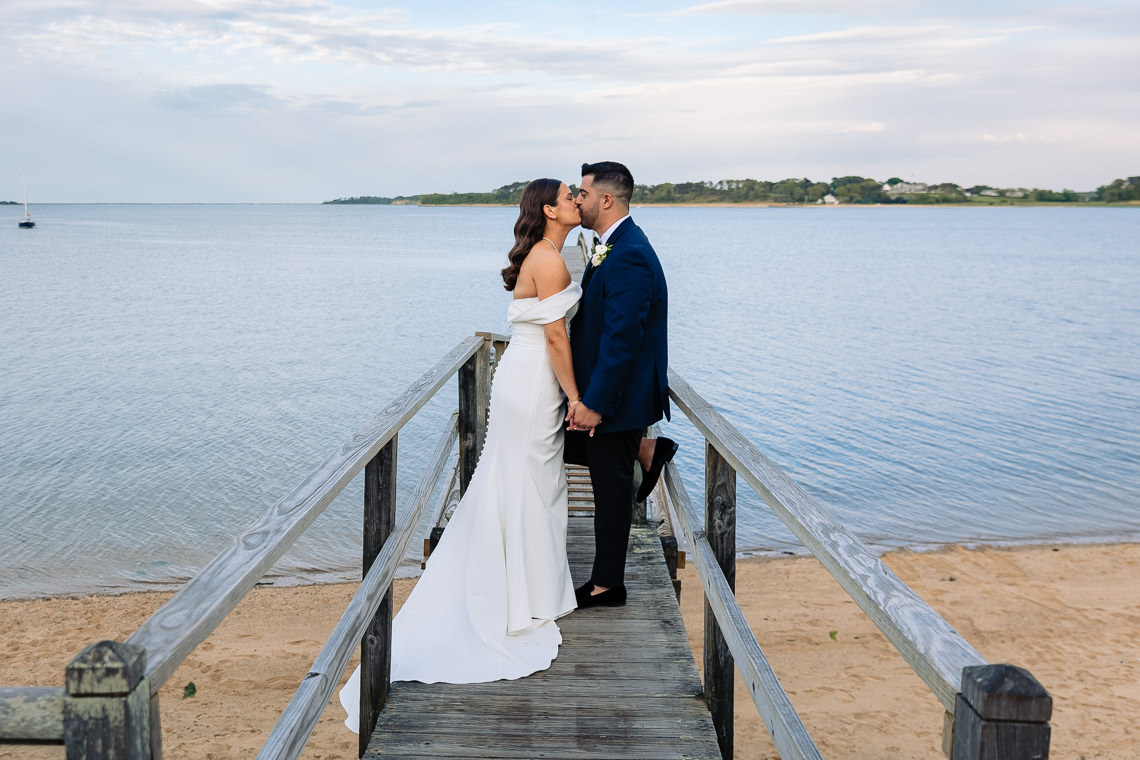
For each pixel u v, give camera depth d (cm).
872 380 2609
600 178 348
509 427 356
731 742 308
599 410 338
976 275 6550
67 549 1317
